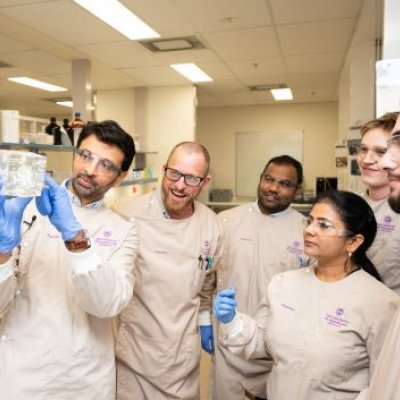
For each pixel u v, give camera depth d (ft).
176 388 5.09
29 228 3.84
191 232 5.19
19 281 3.72
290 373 3.78
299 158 23.32
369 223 3.92
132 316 5.07
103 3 9.07
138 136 17.40
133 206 5.40
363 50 10.71
